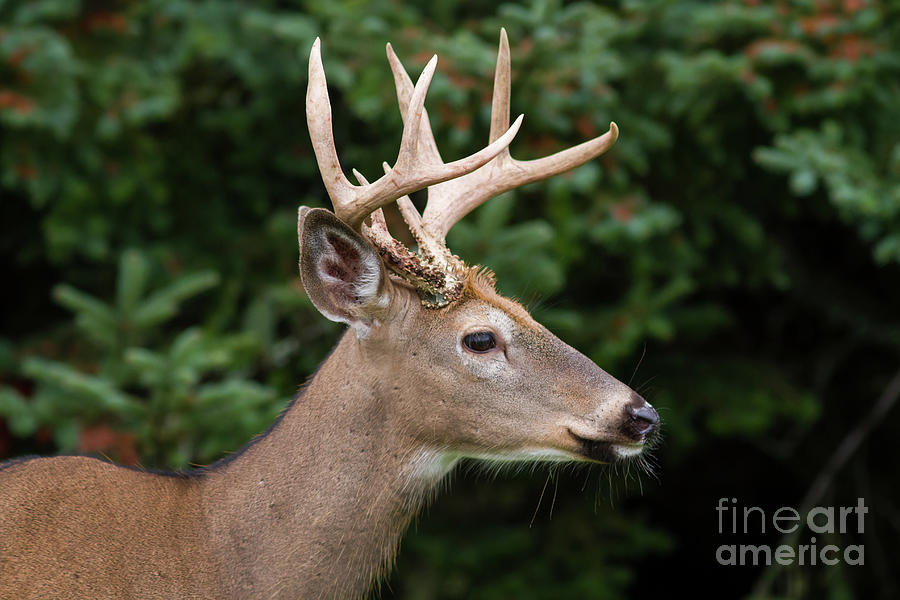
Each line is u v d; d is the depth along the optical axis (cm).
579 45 1027
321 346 1120
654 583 1473
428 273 551
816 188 1177
